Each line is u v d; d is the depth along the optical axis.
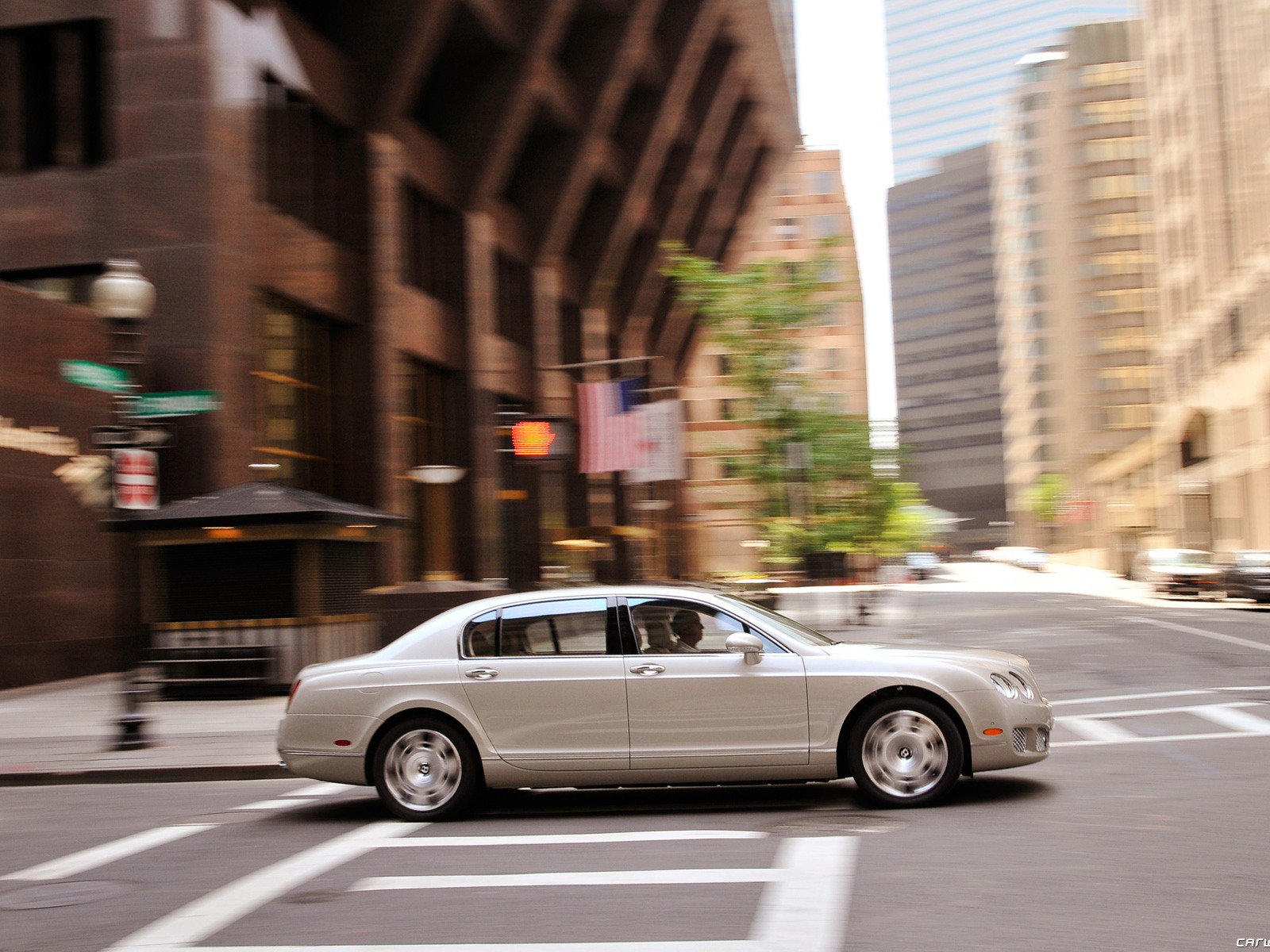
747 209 65.69
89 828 9.33
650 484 56.97
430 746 8.93
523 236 40.66
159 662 18.59
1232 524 65.06
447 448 34.00
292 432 25.83
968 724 8.52
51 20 23.56
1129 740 11.99
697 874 6.82
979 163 180.25
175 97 22.70
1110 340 103.81
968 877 6.54
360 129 28.67
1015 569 114.00
